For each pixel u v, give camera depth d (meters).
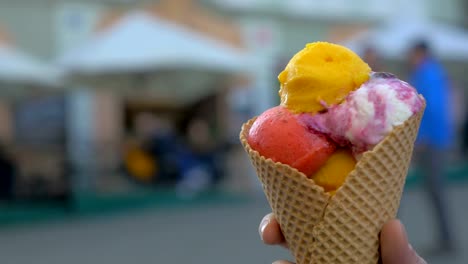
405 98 0.40
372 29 3.63
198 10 3.19
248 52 3.26
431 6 3.83
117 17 2.96
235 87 3.14
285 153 0.40
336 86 0.40
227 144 2.81
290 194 0.40
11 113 2.72
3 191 2.33
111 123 2.93
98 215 2.28
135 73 2.40
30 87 2.32
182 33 2.40
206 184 2.63
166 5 3.10
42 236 1.84
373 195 0.40
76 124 2.84
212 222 1.99
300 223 0.41
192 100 3.25
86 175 2.45
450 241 1.24
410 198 2.37
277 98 3.27
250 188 2.79
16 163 2.42
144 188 2.59
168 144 2.62
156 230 1.86
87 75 2.35
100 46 2.30
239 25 3.28
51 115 2.80
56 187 2.43
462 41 2.86
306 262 0.41
